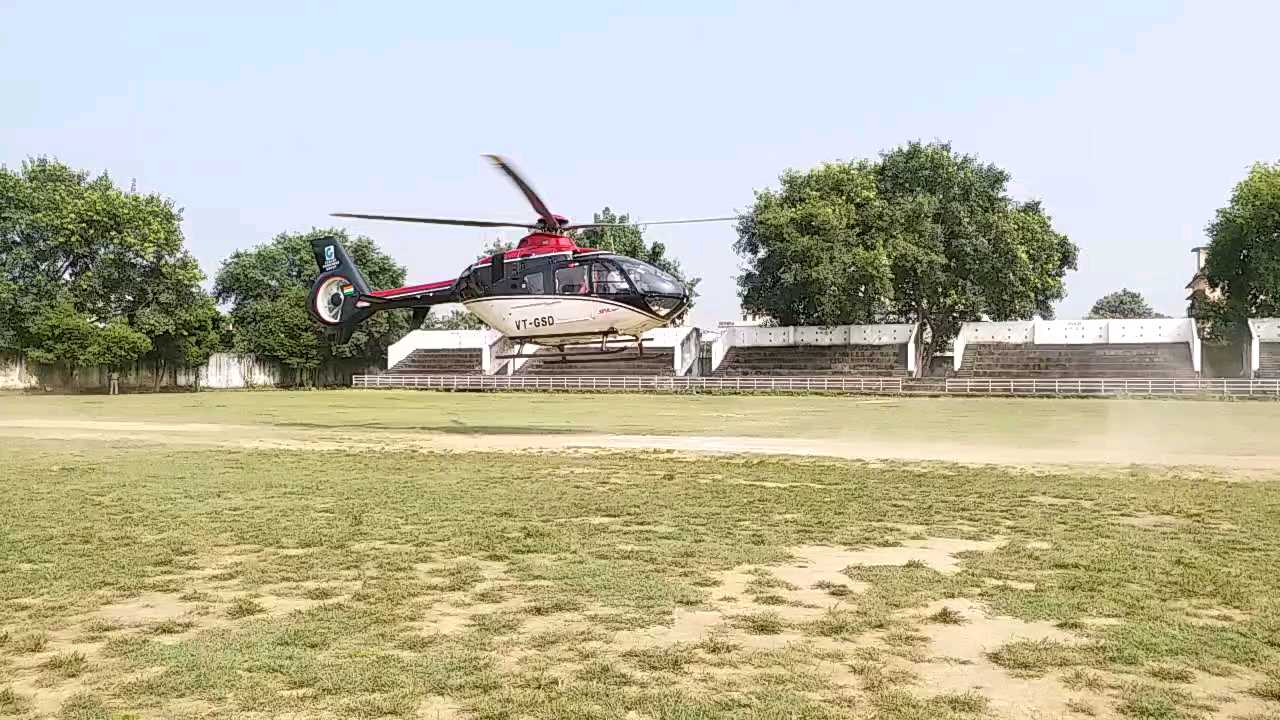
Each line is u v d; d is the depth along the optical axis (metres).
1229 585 7.50
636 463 17.39
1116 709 4.89
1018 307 69.81
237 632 6.33
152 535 10.06
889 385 58.19
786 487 13.89
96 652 5.92
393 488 13.83
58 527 10.55
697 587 7.60
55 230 67.19
